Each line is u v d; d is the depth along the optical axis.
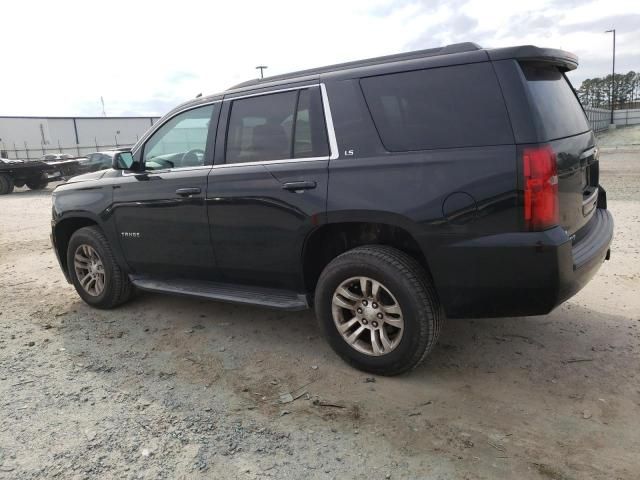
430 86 3.13
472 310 3.11
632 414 2.93
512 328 4.15
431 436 2.81
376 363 3.40
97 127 56.81
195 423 3.02
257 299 3.91
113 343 4.25
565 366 3.51
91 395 3.39
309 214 3.46
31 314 5.06
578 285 3.09
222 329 4.45
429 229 3.06
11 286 6.15
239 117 3.93
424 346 3.22
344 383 3.42
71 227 5.32
